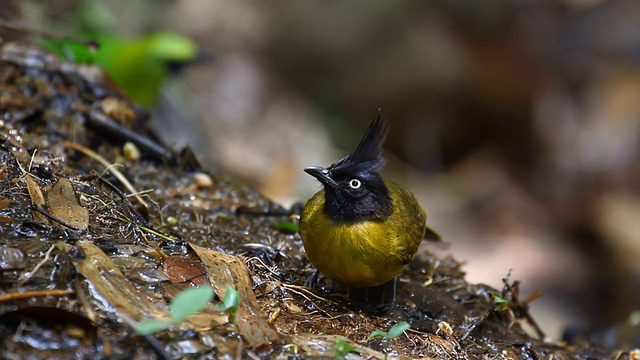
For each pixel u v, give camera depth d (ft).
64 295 17.66
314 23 63.36
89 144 28.84
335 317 21.72
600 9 71.87
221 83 59.52
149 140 29.78
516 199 63.00
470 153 66.08
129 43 49.34
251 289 20.67
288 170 53.21
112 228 21.58
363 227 22.22
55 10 47.85
